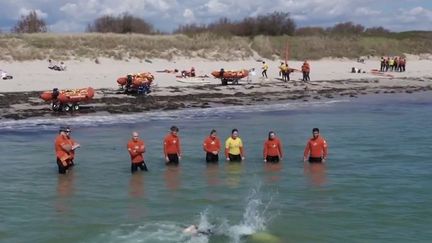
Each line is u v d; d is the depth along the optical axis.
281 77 55.91
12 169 19.89
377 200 16.19
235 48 67.75
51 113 32.47
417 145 24.25
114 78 48.19
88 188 17.53
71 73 49.25
